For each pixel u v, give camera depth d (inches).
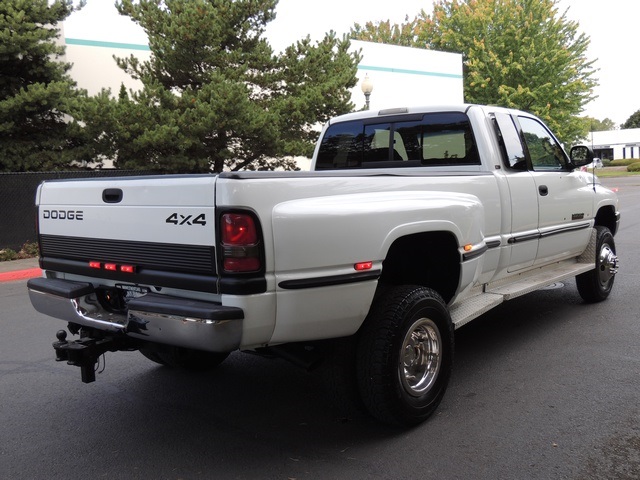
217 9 580.7
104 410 170.4
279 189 123.7
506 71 1478.8
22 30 510.9
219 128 552.1
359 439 145.9
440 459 133.6
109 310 152.1
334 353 143.4
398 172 211.6
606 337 222.4
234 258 117.3
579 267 250.2
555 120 1504.7
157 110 548.1
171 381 193.5
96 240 145.8
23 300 341.1
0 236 496.1
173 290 130.2
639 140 3211.1
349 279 131.9
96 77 695.1
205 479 128.8
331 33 657.6
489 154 193.8
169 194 126.8
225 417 163.2
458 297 171.2
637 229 564.1
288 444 144.8
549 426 148.7
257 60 615.8
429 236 161.9
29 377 200.8
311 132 660.1
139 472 133.0
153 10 578.2
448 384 164.2
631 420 150.7
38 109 523.5
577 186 244.8
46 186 161.3
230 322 117.0
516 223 199.5
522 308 272.2
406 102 1099.9
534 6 1501.0
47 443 149.3
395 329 140.5
